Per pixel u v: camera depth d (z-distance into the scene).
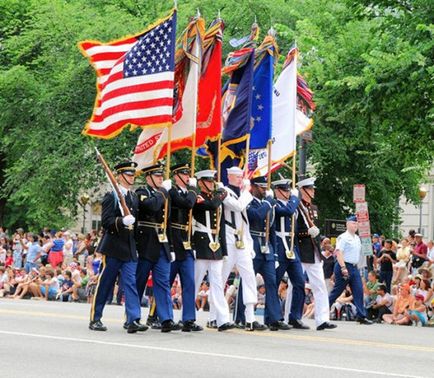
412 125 52.53
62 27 80.94
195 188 31.45
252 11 77.50
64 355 24.19
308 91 40.31
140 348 25.97
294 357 25.42
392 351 28.38
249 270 33.00
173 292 53.78
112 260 30.27
